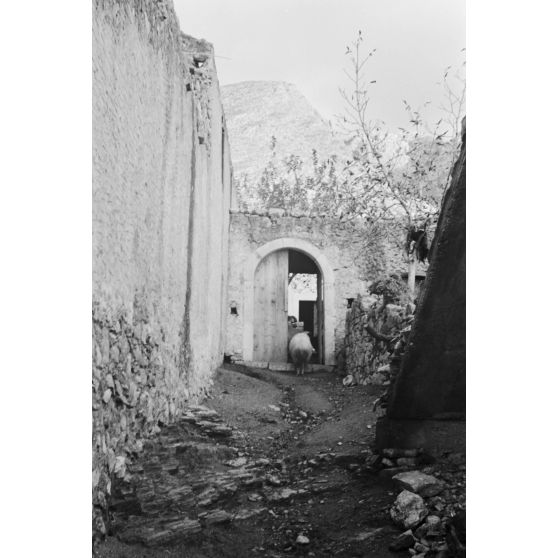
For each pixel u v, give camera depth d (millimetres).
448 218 3502
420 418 4270
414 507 3473
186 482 3752
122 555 2840
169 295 4891
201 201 6672
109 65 3232
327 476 4293
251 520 3582
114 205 3371
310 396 7137
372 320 7660
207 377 7023
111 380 3338
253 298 10305
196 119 6270
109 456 3271
